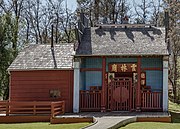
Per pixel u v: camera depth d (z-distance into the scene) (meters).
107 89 22.47
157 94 22.02
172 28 36.22
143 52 21.91
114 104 22.28
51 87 23.25
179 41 36.38
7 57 31.41
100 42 23.45
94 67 23.84
